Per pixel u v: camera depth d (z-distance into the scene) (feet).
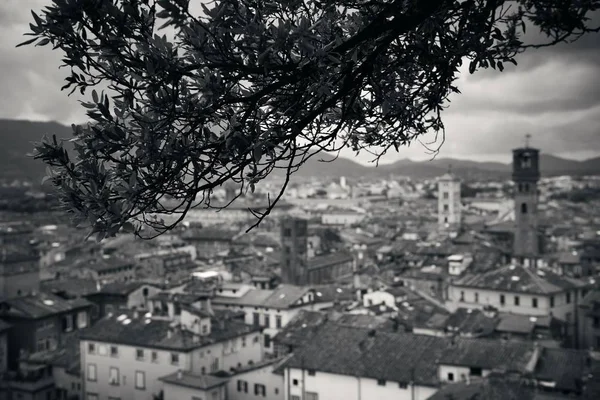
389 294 349.41
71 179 21.56
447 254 555.69
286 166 23.54
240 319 357.61
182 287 399.03
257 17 22.31
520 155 531.91
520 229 542.98
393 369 220.64
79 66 20.70
